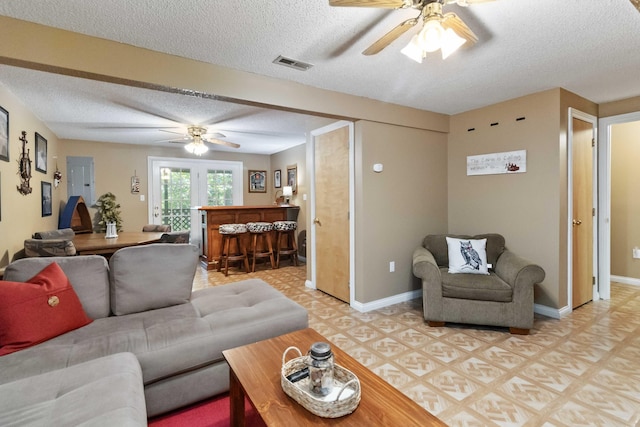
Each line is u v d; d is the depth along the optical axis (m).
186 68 2.28
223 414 1.74
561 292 3.04
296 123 4.22
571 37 2.02
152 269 2.16
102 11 1.71
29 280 1.78
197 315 2.02
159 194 6.04
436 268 2.85
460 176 3.80
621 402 1.79
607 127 3.46
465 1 1.41
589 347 2.44
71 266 1.98
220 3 1.65
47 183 4.16
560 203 2.98
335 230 3.70
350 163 3.40
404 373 2.10
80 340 1.67
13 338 1.56
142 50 2.12
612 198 4.24
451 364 2.21
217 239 5.20
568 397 1.84
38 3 1.63
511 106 3.28
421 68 2.49
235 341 1.84
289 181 6.27
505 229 3.37
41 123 3.92
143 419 1.15
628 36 2.01
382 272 3.42
